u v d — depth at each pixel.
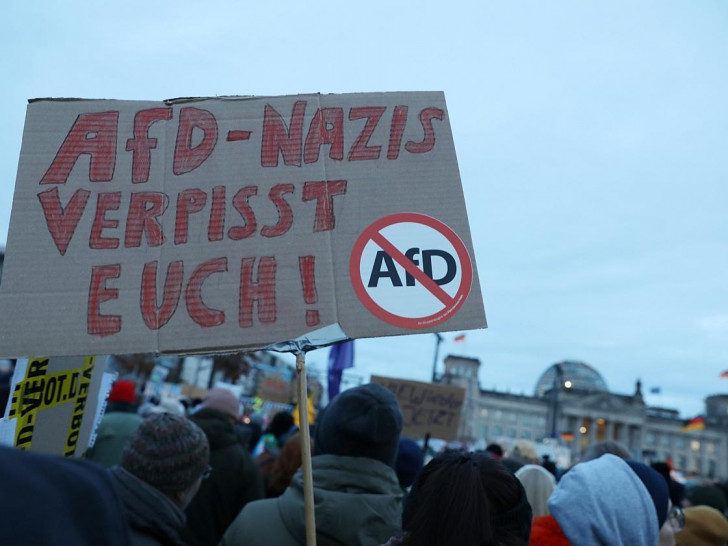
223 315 2.34
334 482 2.54
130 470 2.27
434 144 2.62
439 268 2.47
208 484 3.90
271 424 7.29
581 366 105.12
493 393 99.75
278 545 2.50
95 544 0.78
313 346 2.34
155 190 2.44
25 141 2.40
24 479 0.75
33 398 2.55
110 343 2.25
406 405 8.69
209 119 2.55
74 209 2.36
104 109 2.49
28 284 2.25
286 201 2.49
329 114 2.61
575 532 2.50
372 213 2.51
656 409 112.19
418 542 1.72
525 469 4.02
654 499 2.78
